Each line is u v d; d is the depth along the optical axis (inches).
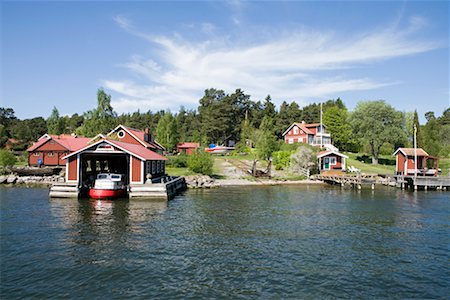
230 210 1075.3
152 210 1045.8
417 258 617.6
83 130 3073.3
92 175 1464.1
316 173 2272.4
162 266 560.7
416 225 883.4
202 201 1262.3
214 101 4739.2
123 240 706.8
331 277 523.5
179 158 2416.3
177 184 1596.9
